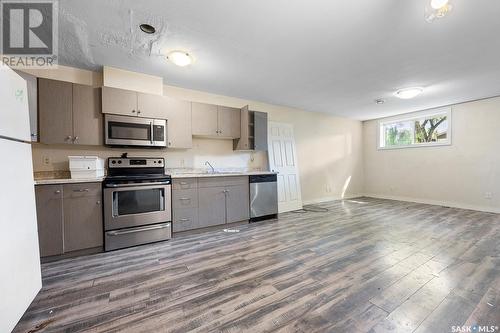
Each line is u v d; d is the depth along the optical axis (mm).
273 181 4035
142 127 2965
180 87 3643
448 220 3721
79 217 2385
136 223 2691
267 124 4238
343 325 1347
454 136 4719
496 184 4203
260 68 2926
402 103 4660
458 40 2248
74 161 2498
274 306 1539
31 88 2346
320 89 3770
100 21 1927
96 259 2320
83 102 2654
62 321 1407
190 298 1642
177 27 2027
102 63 2729
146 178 2754
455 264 2123
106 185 2508
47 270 2074
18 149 1456
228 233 3176
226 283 1843
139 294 1696
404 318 1400
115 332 1314
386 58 2641
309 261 2234
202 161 3840
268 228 3402
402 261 2205
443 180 4926
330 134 5824
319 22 1962
